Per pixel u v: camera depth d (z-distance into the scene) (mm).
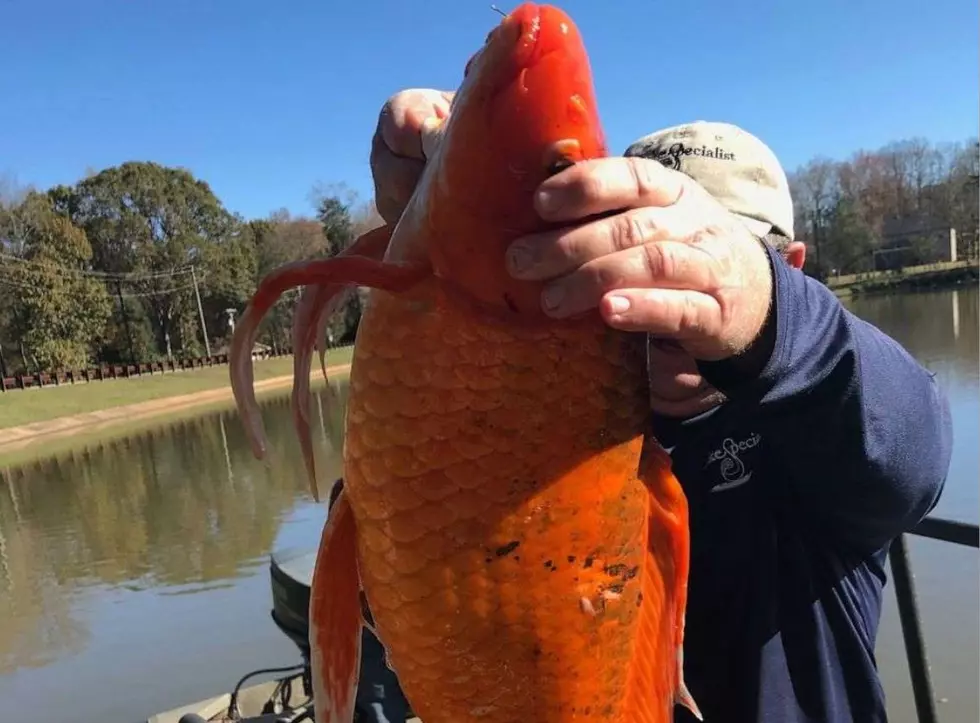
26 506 14781
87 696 6180
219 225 55031
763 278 998
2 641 7551
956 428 11461
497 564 1006
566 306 863
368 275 946
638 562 1086
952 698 4652
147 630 7492
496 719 1047
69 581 9469
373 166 1374
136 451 21234
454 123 932
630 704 1122
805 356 1057
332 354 19688
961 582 6098
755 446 1524
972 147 57125
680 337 938
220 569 9328
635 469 1056
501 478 993
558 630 1035
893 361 1240
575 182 830
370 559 1048
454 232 941
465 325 968
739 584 1523
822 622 1525
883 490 1290
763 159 1734
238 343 936
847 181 58938
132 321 49875
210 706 3754
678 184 911
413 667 1057
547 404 984
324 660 1082
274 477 14273
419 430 991
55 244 43781
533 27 890
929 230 57031
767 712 1483
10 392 35125
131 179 50906
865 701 1535
